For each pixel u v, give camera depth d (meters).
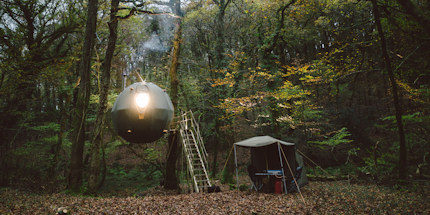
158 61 22.62
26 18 14.92
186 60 18.97
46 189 13.14
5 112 14.91
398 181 11.22
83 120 11.66
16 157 15.36
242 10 20.19
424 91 12.35
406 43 11.90
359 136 20.31
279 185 10.80
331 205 8.09
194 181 12.86
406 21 9.15
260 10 19.45
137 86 8.84
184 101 18.58
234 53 17.45
